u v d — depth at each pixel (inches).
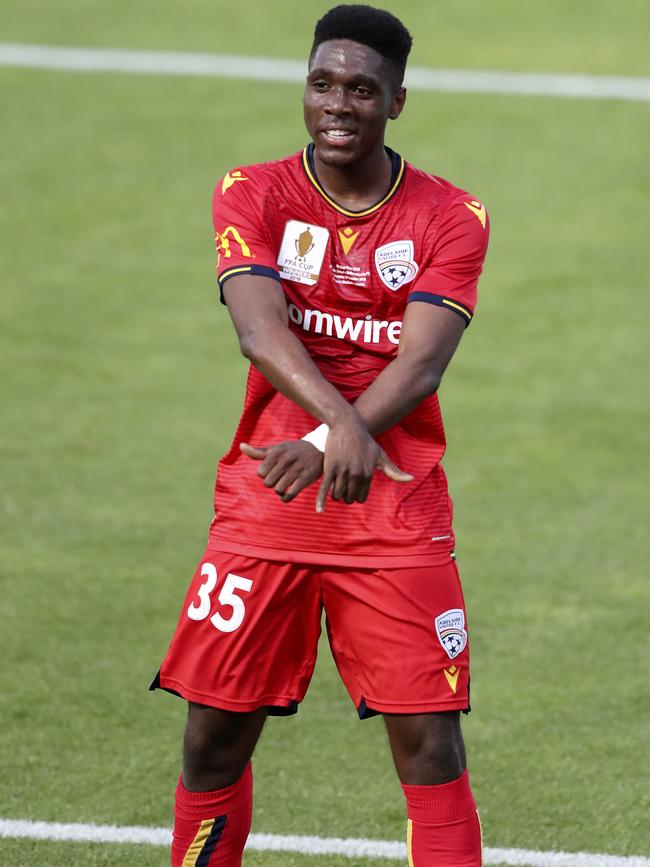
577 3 2030.0
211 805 451.8
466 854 440.1
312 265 430.9
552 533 893.2
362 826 562.6
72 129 1664.6
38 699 673.6
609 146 1628.9
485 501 941.2
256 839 549.6
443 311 422.0
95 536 878.4
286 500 398.9
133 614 772.0
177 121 1685.5
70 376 1146.0
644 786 599.2
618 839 554.9
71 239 1416.1
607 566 845.8
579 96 1749.5
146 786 593.0
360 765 615.5
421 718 434.6
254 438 447.2
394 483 435.5
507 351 1203.9
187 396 1116.5
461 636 439.2
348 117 417.7
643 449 1029.2
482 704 677.9
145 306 1285.7
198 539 877.8
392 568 432.5
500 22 1967.3
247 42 1908.2
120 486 957.2
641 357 1192.2
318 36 425.4
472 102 1727.4
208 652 441.7
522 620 772.6
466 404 1106.7
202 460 1003.9
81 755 619.8
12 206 1483.8
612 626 765.3
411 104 1720.0
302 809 575.2
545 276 1342.3
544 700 682.2
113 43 1900.8
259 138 1647.4
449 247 426.6
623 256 1384.1
